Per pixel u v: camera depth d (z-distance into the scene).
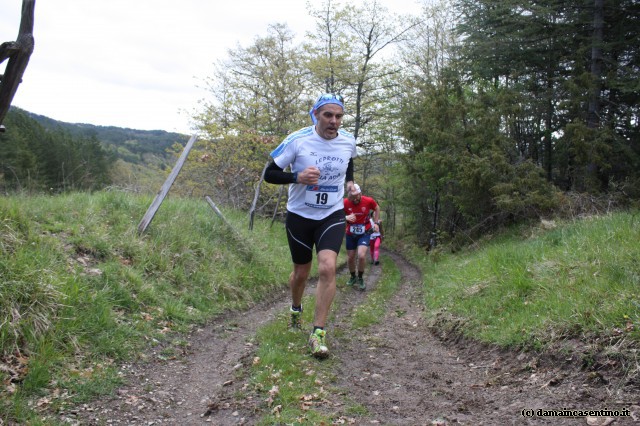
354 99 26.38
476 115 14.46
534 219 12.21
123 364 3.83
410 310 7.45
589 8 13.07
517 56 15.43
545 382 3.39
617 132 12.83
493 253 7.60
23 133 28.30
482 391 3.45
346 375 3.83
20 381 3.16
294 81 24.38
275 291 7.67
